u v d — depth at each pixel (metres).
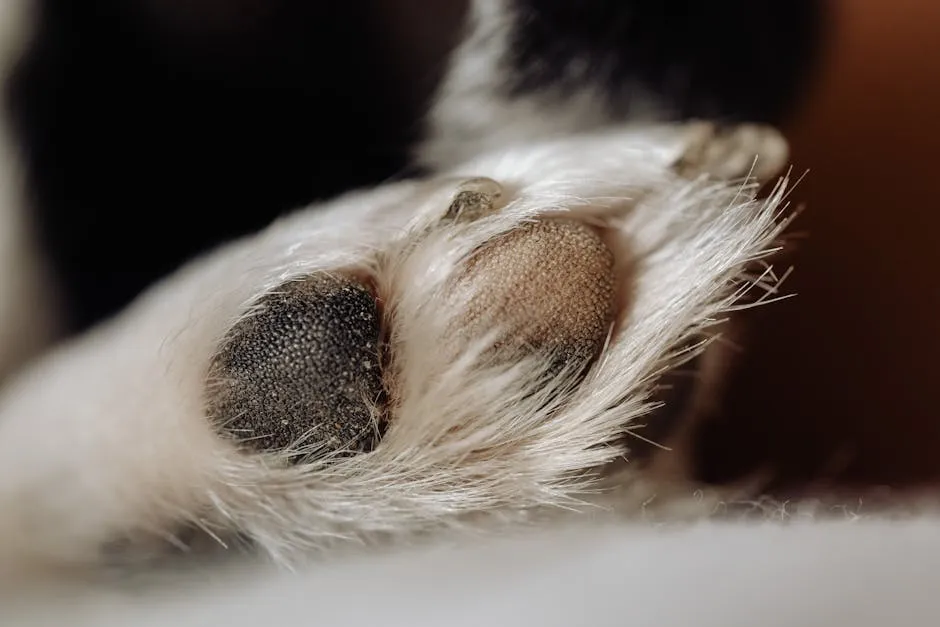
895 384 0.26
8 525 0.22
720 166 0.23
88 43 0.26
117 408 0.21
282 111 0.26
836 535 0.21
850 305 0.27
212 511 0.21
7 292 0.25
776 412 0.25
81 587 0.21
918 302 0.27
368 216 0.21
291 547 0.21
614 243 0.21
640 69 0.27
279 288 0.20
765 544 0.21
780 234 0.24
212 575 0.21
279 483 0.20
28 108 0.26
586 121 0.27
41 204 0.26
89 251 0.26
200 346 0.20
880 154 0.27
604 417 0.20
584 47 0.27
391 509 0.20
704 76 0.27
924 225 0.27
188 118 0.26
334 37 0.26
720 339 0.23
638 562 0.21
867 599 0.21
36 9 0.25
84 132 0.26
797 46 0.27
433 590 0.21
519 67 0.27
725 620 0.20
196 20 0.26
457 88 0.27
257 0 0.26
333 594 0.21
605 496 0.22
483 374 0.20
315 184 0.26
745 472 0.24
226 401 0.19
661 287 0.21
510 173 0.22
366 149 0.27
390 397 0.20
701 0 0.26
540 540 0.21
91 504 0.21
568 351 0.20
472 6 0.26
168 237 0.26
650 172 0.22
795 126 0.27
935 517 0.22
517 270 0.20
